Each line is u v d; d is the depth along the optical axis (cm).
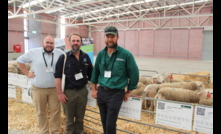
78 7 1681
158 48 2119
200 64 1525
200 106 233
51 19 2094
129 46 2345
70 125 301
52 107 314
